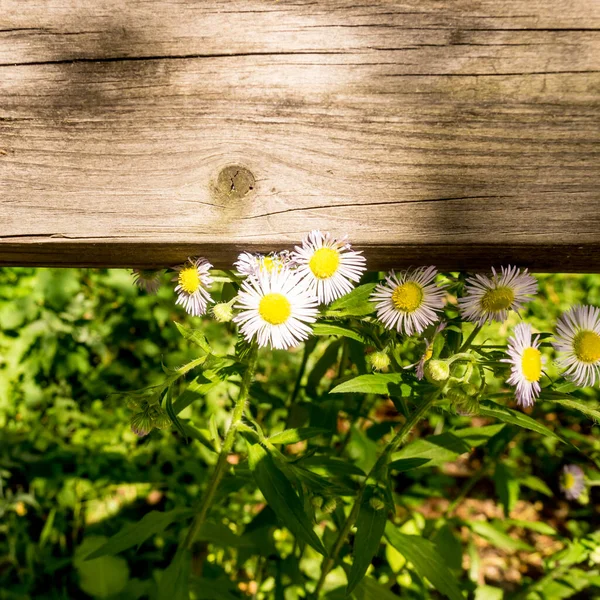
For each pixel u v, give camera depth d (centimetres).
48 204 15
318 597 23
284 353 44
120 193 15
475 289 17
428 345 18
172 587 20
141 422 18
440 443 21
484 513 41
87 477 38
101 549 21
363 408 30
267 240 16
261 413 40
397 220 15
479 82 15
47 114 15
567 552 28
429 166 15
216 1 14
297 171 15
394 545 21
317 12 14
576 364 18
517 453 44
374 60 15
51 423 42
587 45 14
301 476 19
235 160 15
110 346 47
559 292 53
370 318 18
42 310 45
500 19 14
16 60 15
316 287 16
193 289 18
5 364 44
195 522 21
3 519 34
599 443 30
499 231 15
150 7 15
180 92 15
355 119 15
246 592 32
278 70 15
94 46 15
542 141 15
